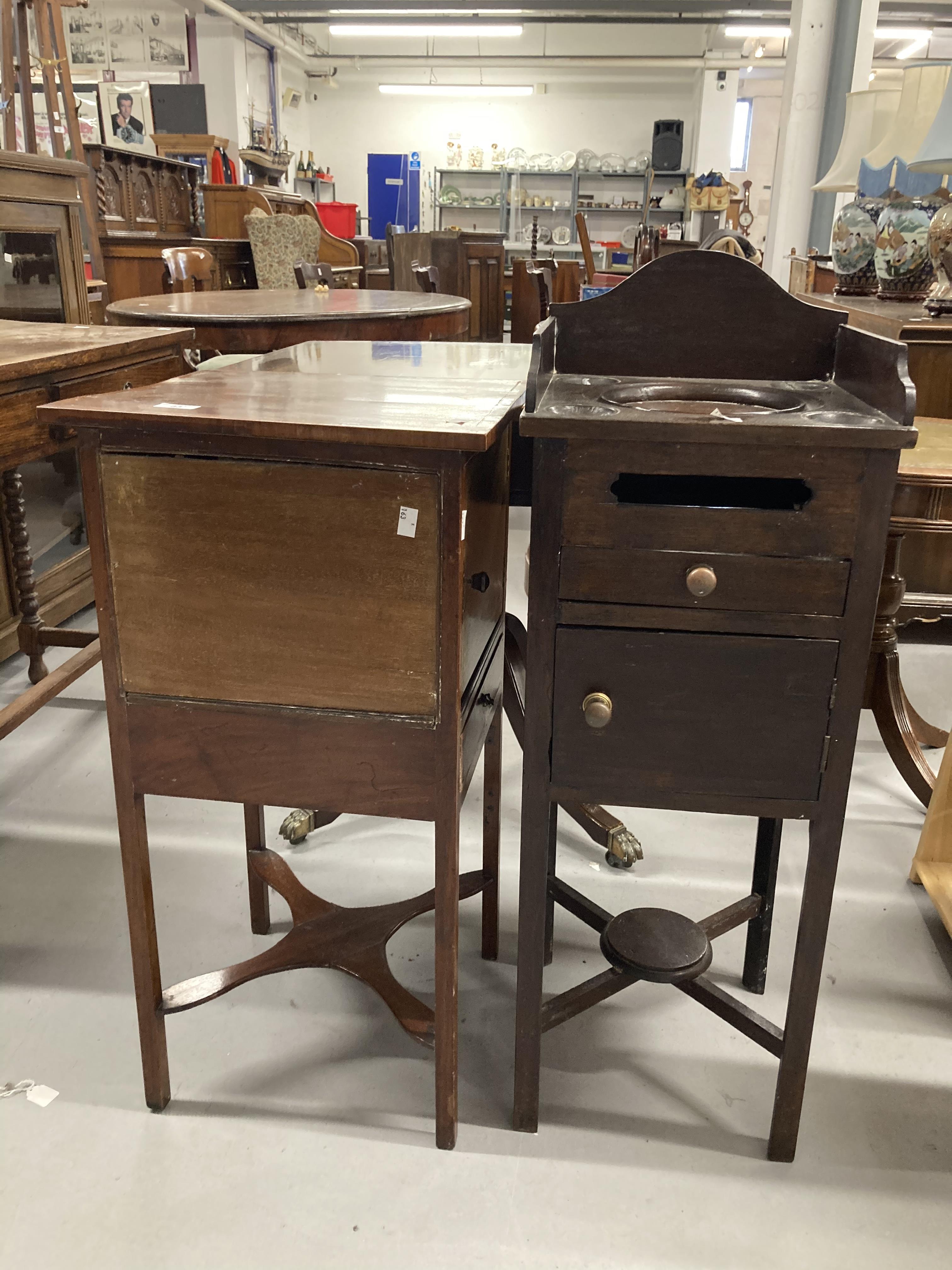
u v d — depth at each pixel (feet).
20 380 5.21
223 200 21.93
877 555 3.30
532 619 3.53
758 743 3.59
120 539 3.54
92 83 31.53
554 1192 4.04
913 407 3.13
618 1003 5.18
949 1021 5.05
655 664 3.52
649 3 34.73
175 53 34.91
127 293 18.44
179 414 3.32
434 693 3.52
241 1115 4.40
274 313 9.36
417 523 3.32
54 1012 5.01
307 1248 3.79
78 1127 4.32
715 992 4.31
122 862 4.20
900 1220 3.95
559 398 3.77
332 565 3.42
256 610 3.54
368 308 10.17
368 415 3.42
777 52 38.73
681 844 6.59
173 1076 4.62
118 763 3.87
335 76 42.63
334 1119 4.40
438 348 6.25
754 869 5.51
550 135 42.93
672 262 4.33
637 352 4.50
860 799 7.23
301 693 3.63
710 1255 3.79
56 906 5.89
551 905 5.33
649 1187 4.08
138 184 18.85
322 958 4.71
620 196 42.80
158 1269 3.69
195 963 5.35
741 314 4.37
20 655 9.57
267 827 6.76
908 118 10.41
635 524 3.36
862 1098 4.56
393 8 34.94
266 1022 4.98
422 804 3.71
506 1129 4.35
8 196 8.38
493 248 25.08
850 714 3.50
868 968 5.42
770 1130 4.25
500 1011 5.08
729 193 34.94
